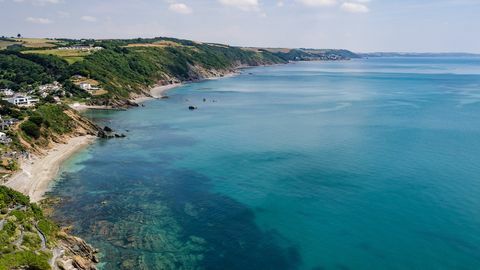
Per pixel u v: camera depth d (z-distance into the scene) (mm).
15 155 95125
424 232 65250
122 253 58844
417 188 82562
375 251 60438
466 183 84625
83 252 57250
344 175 91188
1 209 61656
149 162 102688
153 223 68625
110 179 89812
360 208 74188
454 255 58875
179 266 56094
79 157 106375
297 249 61250
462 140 120688
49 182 86938
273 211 73750
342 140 122875
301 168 96625
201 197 80125
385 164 98062
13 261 47125
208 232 65938
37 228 59031
